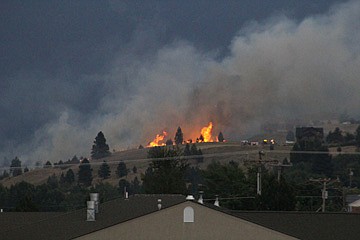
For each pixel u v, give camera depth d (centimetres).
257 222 6112
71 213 7262
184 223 5959
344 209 14012
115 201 8181
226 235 5956
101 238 5934
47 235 6128
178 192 15125
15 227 7025
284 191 11912
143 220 5959
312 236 6325
